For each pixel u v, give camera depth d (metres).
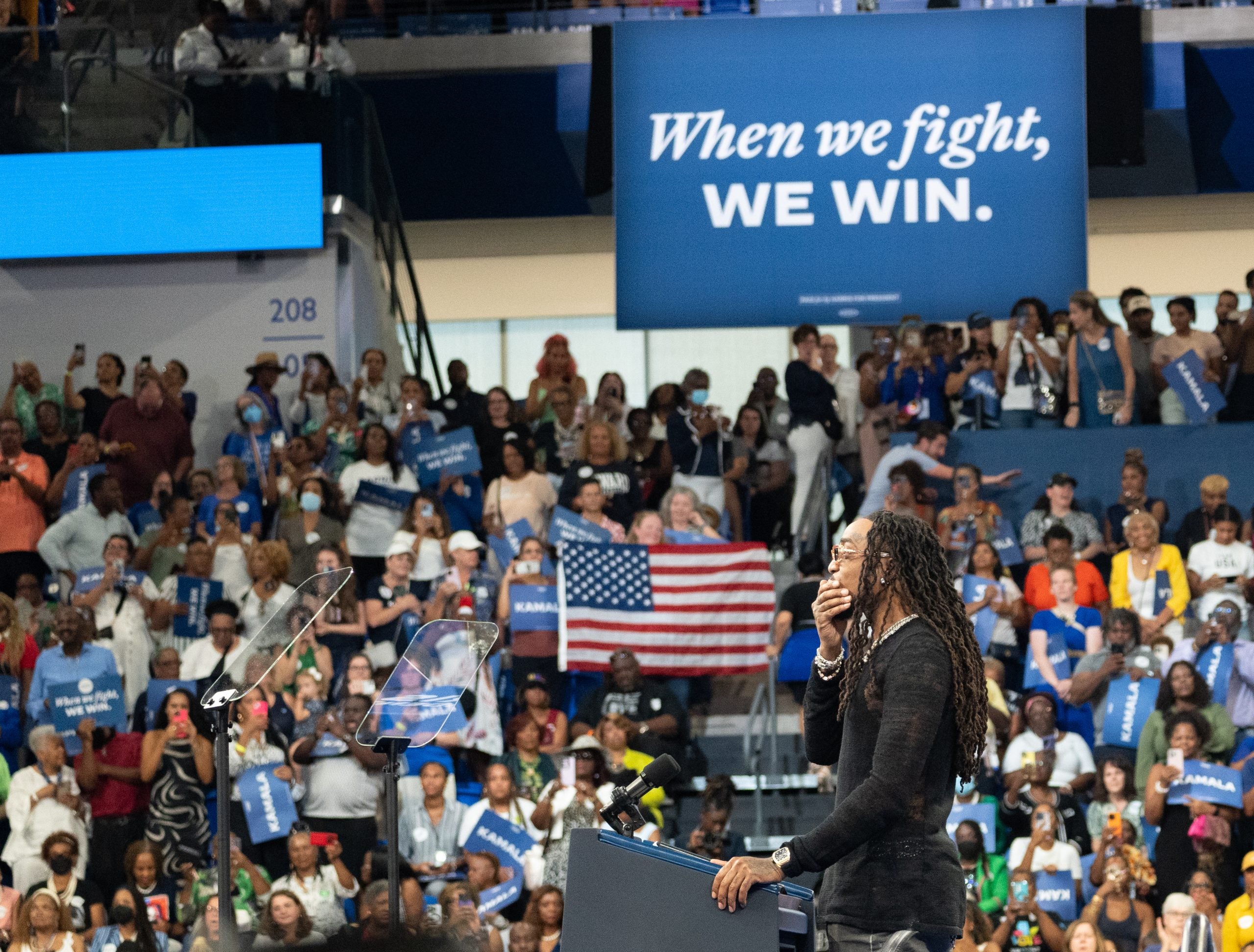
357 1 19.48
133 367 17.30
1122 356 15.48
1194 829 10.82
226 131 17.30
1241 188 19.88
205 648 12.66
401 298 20.12
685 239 17.52
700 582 13.38
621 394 16.08
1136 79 17.41
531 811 11.50
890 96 17.44
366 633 12.88
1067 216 17.25
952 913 4.06
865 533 4.38
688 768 12.67
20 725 12.70
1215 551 13.32
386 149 19.92
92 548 14.24
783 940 4.07
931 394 15.66
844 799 4.14
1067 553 13.10
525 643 13.21
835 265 17.39
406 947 6.41
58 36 17.45
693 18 17.64
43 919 10.69
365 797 11.51
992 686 11.84
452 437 15.02
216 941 10.39
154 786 11.51
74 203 17.39
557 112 18.94
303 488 14.10
